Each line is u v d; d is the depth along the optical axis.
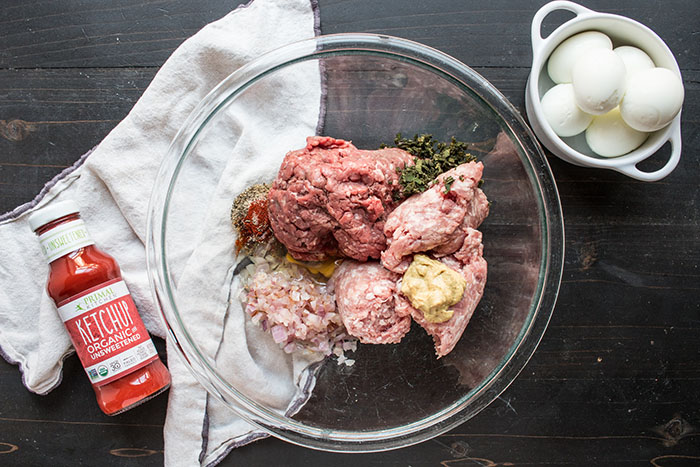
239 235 0.62
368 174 0.55
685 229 0.67
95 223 0.64
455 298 0.55
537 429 0.68
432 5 0.65
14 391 0.66
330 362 0.64
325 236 0.59
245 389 0.64
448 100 0.63
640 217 0.67
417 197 0.57
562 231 0.61
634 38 0.61
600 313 0.67
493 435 0.68
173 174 0.62
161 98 0.63
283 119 0.63
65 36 0.65
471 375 0.64
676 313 0.67
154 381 0.61
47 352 0.63
